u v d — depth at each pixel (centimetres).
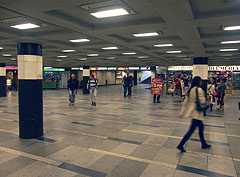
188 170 376
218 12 405
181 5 336
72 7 374
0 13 379
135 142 533
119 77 4531
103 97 1678
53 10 391
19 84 570
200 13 419
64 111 990
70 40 707
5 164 401
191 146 501
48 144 517
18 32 529
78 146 502
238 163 406
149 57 1321
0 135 594
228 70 2102
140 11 400
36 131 573
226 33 614
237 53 980
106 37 619
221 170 377
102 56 1283
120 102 1347
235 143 523
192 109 462
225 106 1201
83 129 659
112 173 365
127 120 794
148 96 1775
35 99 573
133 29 511
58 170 376
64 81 3111
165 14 386
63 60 1617
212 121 779
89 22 488
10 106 1163
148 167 389
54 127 684
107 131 637
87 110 1020
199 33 587
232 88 1858
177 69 2262
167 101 1409
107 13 385
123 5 346
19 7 342
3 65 1753
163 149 482
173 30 529
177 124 730
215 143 522
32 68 570
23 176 353
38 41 587
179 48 883
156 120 795
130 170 377
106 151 470
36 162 411
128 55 1210
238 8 390
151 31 561
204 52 962
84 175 358
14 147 495
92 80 1171
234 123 746
